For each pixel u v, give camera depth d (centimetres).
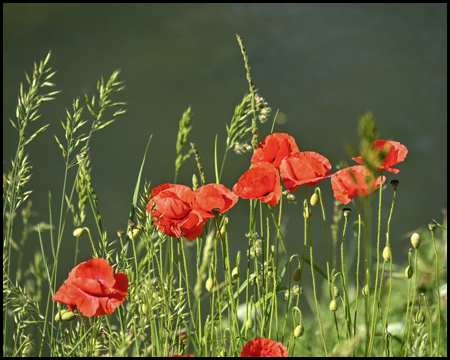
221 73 1112
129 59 1141
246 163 873
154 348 189
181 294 198
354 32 1309
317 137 962
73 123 208
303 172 191
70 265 649
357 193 181
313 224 730
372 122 137
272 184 193
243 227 737
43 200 778
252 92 209
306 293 551
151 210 182
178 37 1227
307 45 1243
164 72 1102
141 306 185
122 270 198
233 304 200
